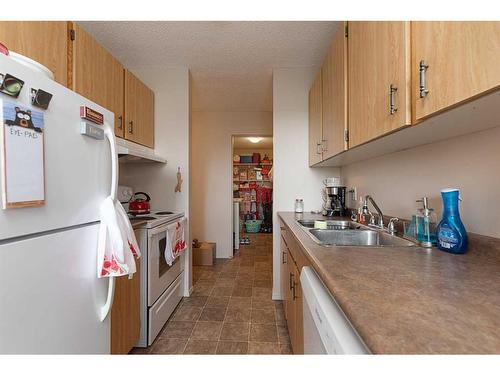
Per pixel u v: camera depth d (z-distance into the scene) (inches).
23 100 25.9
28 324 26.7
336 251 40.7
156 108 106.0
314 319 30.2
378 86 41.9
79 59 60.9
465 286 26.8
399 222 58.0
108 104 73.6
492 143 37.7
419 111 31.9
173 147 106.0
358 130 50.9
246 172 259.0
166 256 81.1
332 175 104.2
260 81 118.3
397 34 36.0
